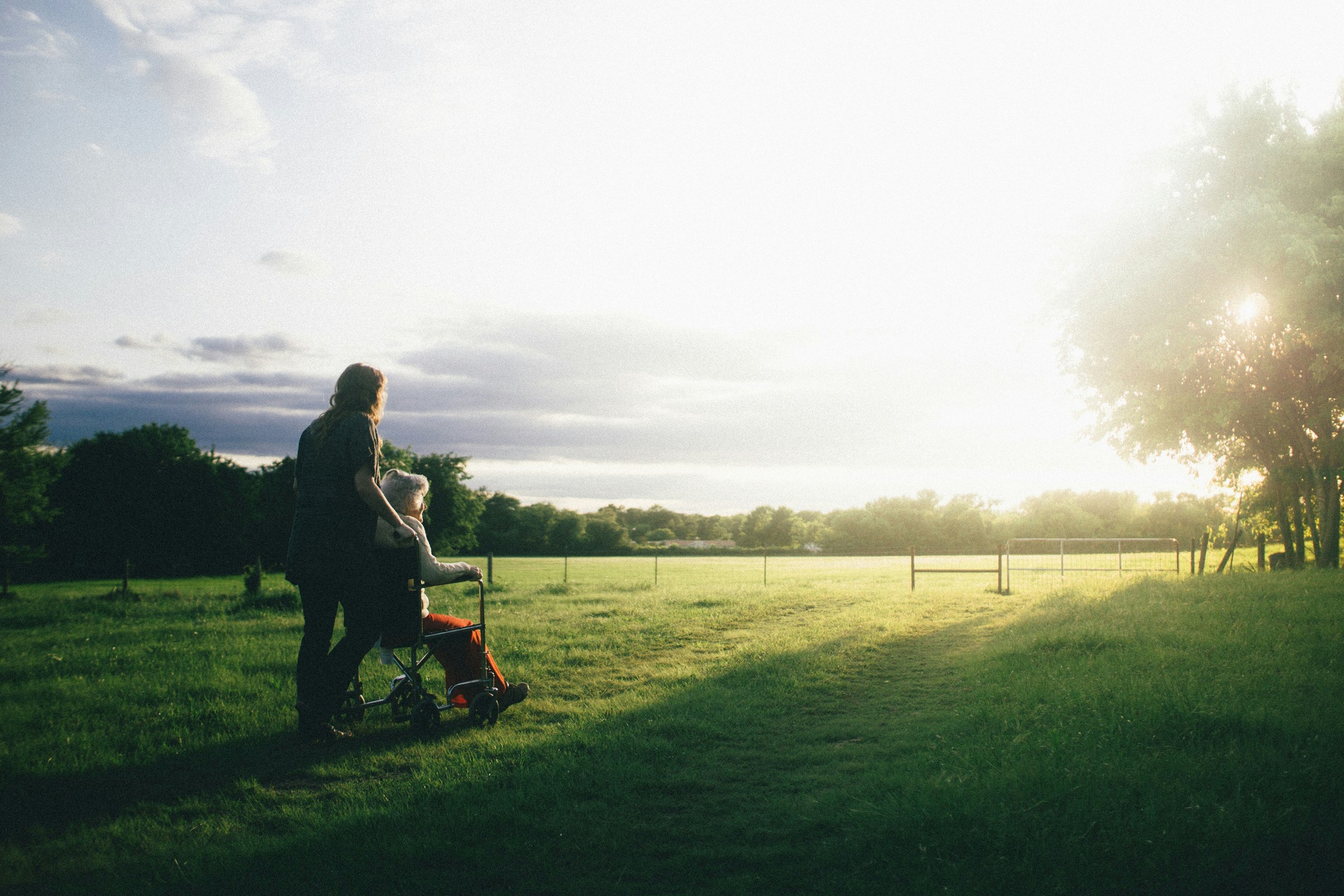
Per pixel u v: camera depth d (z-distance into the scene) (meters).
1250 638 7.91
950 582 21.66
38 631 12.38
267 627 11.79
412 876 3.05
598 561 76.56
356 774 4.42
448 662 5.54
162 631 11.52
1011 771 3.89
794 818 3.61
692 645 9.37
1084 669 6.74
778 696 6.40
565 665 7.91
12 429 39.97
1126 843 3.05
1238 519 24.25
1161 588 13.70
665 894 2.88
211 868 3.10
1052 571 22.95
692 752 4.79
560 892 2.91
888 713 5.90
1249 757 4.05
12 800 3.99
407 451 69.38
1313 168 19.11
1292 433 21.23
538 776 4.22
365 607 4.89
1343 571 15.24
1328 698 5.37
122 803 3.98
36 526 58.53
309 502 4.85
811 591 17.58
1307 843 3.00
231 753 4.80
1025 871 2.87
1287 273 18.16
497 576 39.00
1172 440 21.72
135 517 64.75
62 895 2.89
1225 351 20.66
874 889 2.83
